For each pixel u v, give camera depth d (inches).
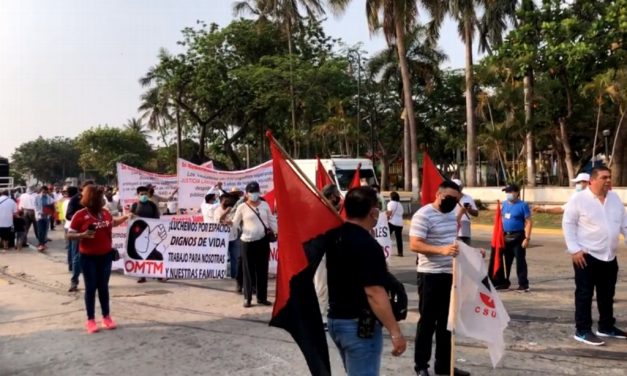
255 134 1914.4
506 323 199.3
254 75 1502.2
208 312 332.2
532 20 1035.9
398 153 2261.3
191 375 223.0
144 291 400.8
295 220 155.6
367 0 1181.7
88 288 290.2
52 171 5009.8
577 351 244.5
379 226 407.8
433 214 212.2
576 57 946.7
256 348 257.3
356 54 1657.2
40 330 295.3
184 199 567.8
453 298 193.6
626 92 982.4
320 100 1573.6
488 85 1317.7
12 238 682.2
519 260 382.3
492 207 1202.6
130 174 645.3
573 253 256.5
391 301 150.1
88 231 284.0
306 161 1008.9
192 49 1641.2
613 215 257.0
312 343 149.8
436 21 1250.6
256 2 1658.5
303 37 1673.2
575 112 1268.5
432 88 1846.7
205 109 1776.6
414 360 222.2
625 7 900.0
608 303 264.2
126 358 246.2
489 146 1296.8
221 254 444.5
